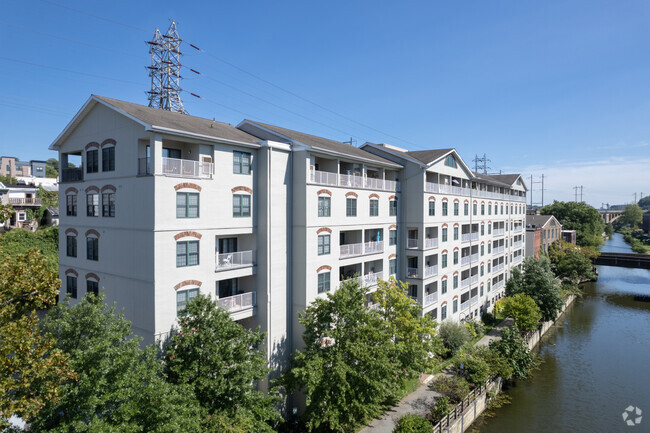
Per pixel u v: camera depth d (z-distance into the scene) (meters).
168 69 54.19
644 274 93.12
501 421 29.58
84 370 14.67
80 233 25.73
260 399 19.97
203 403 18.34
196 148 23.20
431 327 29.89
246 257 25.75
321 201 28.39
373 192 33.91
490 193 54.12
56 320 15.69
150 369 16.34
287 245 27.47
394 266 37.09
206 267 23.12
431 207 38.34
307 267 27.20
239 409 18.47
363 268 32.84
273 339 26.34
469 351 35.22
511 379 36.78
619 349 44.38
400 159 38.06
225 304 23.94
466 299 47.91
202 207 22.86
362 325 24.25
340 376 21.06
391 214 36.56
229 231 24.50
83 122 25.25
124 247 22.45
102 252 24.03
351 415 22.69
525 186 72.38
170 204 21.25
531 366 38.94
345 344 23.02
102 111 23.94
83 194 25.44
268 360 25.88
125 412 14.45
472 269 49.69
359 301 24.59
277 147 26.42
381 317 29.42
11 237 42.44
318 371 21.80
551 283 51.25
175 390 16.45
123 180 22.48
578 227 104.94
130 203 22.02
